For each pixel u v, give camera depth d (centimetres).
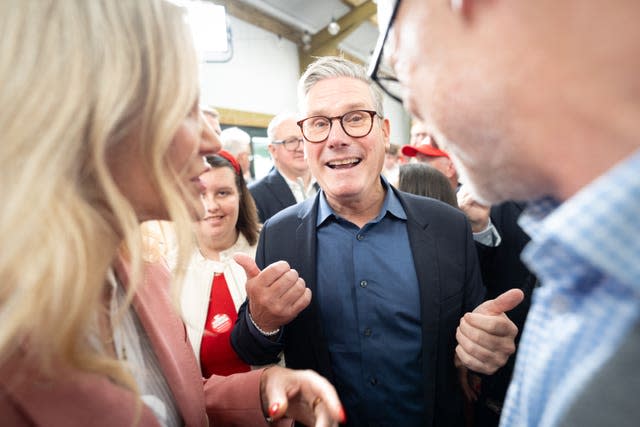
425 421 89
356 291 97
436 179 144
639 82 26
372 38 821
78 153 39
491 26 31
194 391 64
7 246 34
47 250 35
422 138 260
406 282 96
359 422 95
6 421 39
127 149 44
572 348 32
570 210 30
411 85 40
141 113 42
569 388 29
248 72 554
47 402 40
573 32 27
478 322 72
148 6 42
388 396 94
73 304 37
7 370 38
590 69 27
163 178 44
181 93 43
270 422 68
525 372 40
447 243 101
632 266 26
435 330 91
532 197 40
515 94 31
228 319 120
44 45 36
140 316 60
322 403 58
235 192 151
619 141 28
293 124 282
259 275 84
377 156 101
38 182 35
